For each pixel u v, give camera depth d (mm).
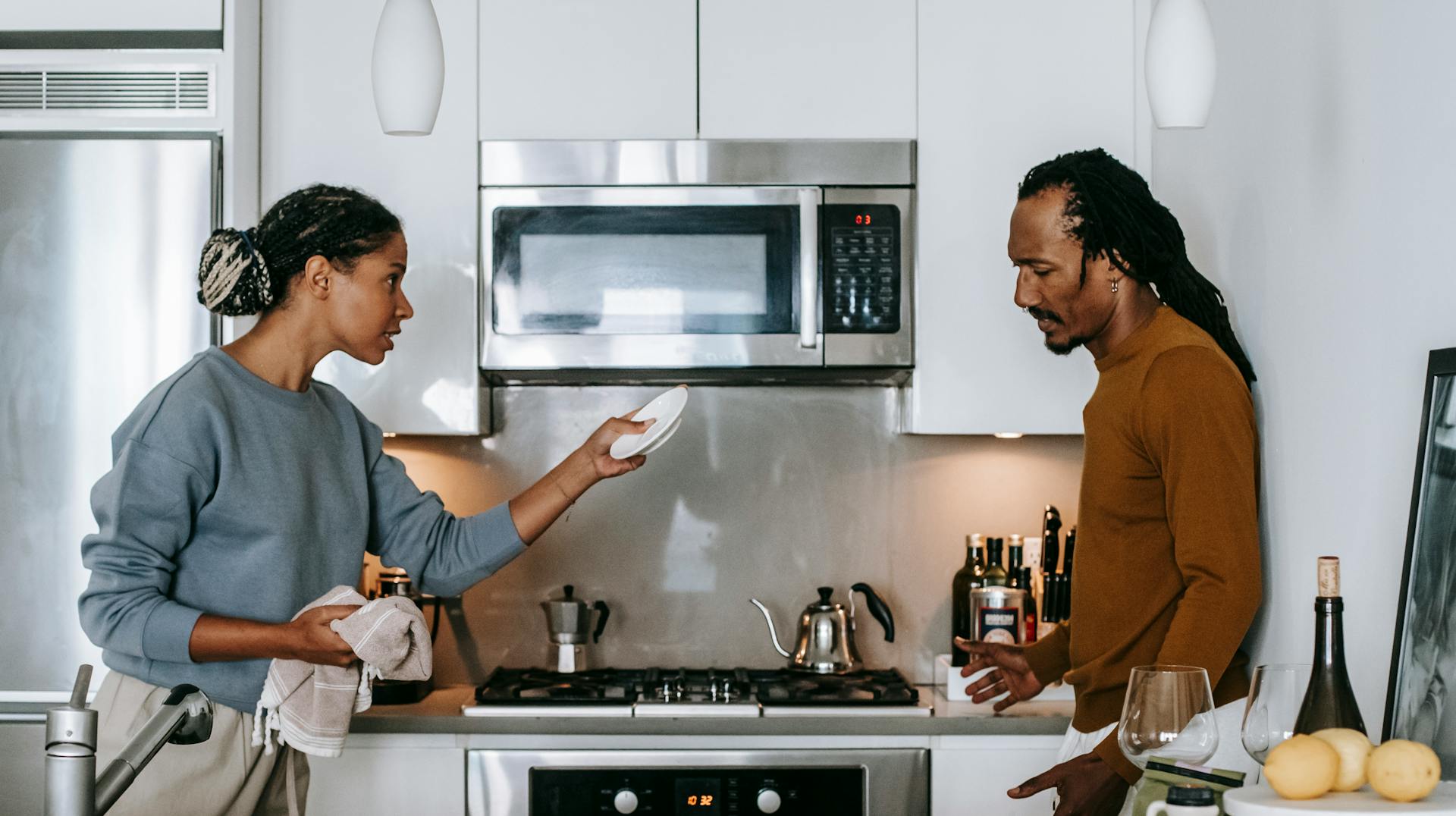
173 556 1850
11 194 2469
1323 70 1913
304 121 2674
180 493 1814
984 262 2688
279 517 1915
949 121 2695
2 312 2467
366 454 2264
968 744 2500
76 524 2455
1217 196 2328
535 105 2688
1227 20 2283
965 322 2689
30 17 2541
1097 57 2703
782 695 2600
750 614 2971
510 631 2963
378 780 2480
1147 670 1413
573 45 2689
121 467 1794
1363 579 1795
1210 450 1871
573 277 2680
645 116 2688
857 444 2988
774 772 2494
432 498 2324
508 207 2676
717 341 2678
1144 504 1994
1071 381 2686
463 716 2484
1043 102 2695
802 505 2980
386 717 2479
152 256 2477
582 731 2484
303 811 2125
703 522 2979
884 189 2697
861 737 2500
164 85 2537
